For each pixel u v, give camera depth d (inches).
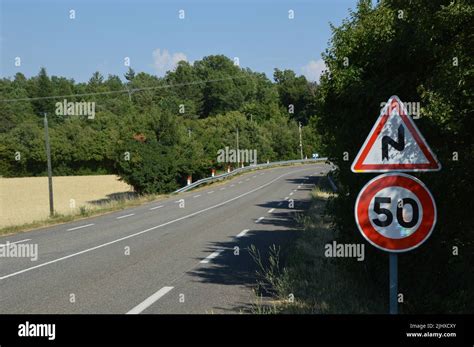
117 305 278.4
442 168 213.8
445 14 211.2
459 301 217.2
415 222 167.8
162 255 454.0
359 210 170.4
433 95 218.1
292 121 3595.0
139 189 1533.0
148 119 1542.8
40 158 2994.6
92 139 3056.1
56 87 4050.2
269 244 505.0
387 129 173.3
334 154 306.3
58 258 450.3
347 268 286.0
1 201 1630.2
